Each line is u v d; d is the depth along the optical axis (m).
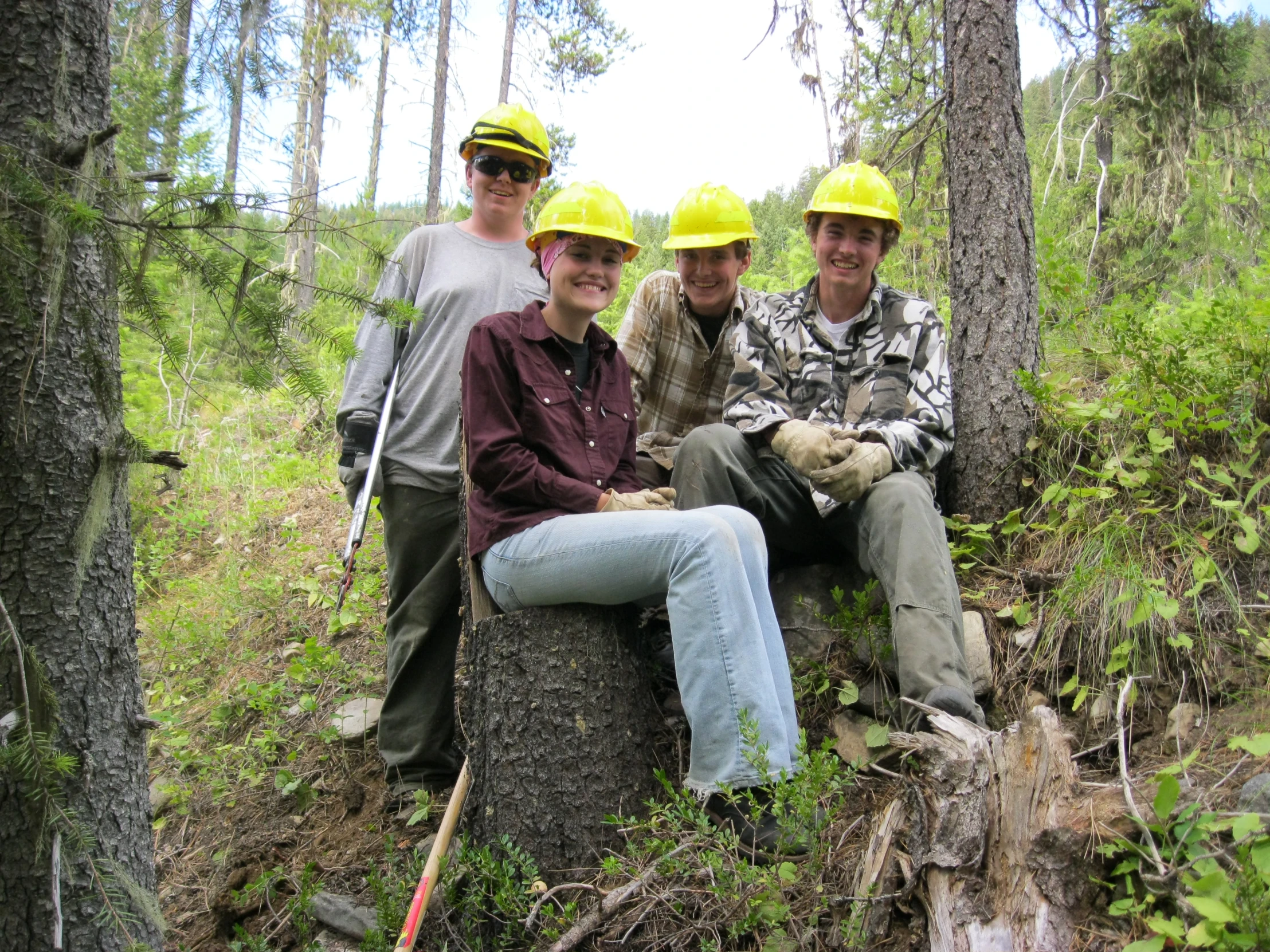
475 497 2.81
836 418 3.20
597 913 2.34
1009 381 3.39
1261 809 1.96
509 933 2.43
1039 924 1.93
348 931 2.81
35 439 2.11
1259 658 2.59
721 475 3.01
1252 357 3.12
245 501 6.12
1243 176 7.62
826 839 2.36
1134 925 1.86
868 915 2.13
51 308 1.98
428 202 10.64
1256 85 8.12
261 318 2.00
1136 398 3.26
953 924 2.00
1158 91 8.06
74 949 2.15
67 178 1.95
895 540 2.75
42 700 2.05
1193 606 2.76
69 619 2.19
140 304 2.00
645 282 3.57
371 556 4.89
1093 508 3.12
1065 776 2.05
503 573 2.71
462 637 3.04
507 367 2.76
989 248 3.45
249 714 4.00
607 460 2.85
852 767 2.42
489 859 2.53
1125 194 7.98
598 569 2.59
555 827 2.59
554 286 2.79
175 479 6.25
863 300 3.29
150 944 2.30
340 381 7.09
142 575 5.45
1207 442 3.11
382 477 3.25
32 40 2.04
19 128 2.01
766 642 2.59
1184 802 2.03
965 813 2.09
